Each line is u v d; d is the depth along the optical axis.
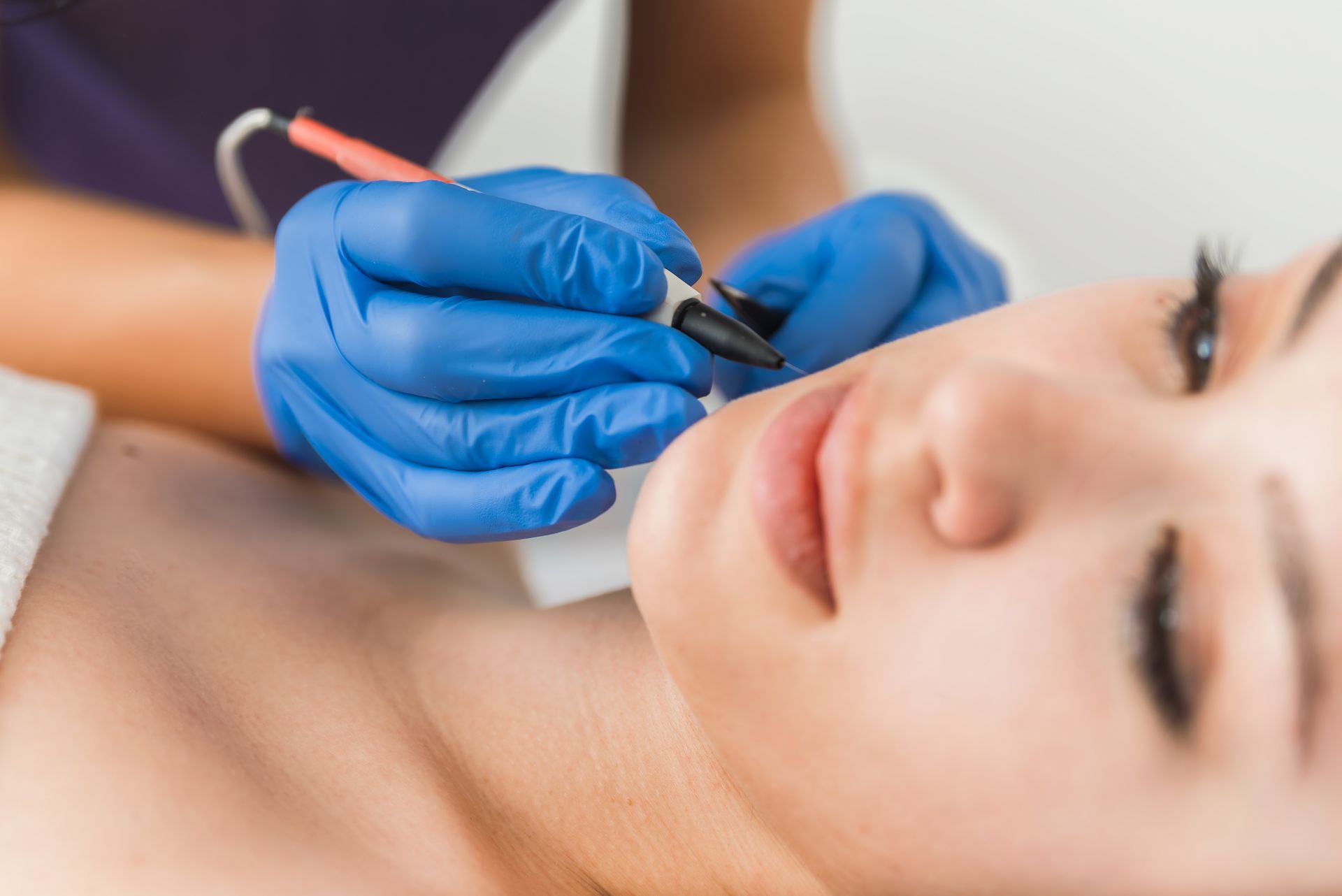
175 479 0.99
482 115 1.76
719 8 1.44
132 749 0.63
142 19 1.17
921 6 1.85
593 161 1.94
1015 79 1.85
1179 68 1.78
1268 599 0.54
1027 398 0.58
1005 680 0.57
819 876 0.69
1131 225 1.89
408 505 0.81
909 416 0.62
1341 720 0.54
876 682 0.60
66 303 1.09
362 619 0.89
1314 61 1.71
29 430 0.87
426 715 0.81
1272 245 1.83
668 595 0.64
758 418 0.66
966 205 1.93
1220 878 0.57
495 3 1.33
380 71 1.32
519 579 1.18
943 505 0.58
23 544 0.73
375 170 0.85
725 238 1.46
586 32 1.84
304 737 0.73
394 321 0.75
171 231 1.19
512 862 0.74
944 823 0.61
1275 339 0.60
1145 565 0.57
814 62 1.91
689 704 0.68
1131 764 0.56
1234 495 0.57
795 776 0.64
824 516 0.61
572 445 0.73
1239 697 0.55
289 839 0.63
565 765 0.78
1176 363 0.66
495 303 0.75
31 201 1.19
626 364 0.72
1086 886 0.59
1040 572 0.58
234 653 0.78
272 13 1.21
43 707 0.64
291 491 1.10
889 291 0.94
